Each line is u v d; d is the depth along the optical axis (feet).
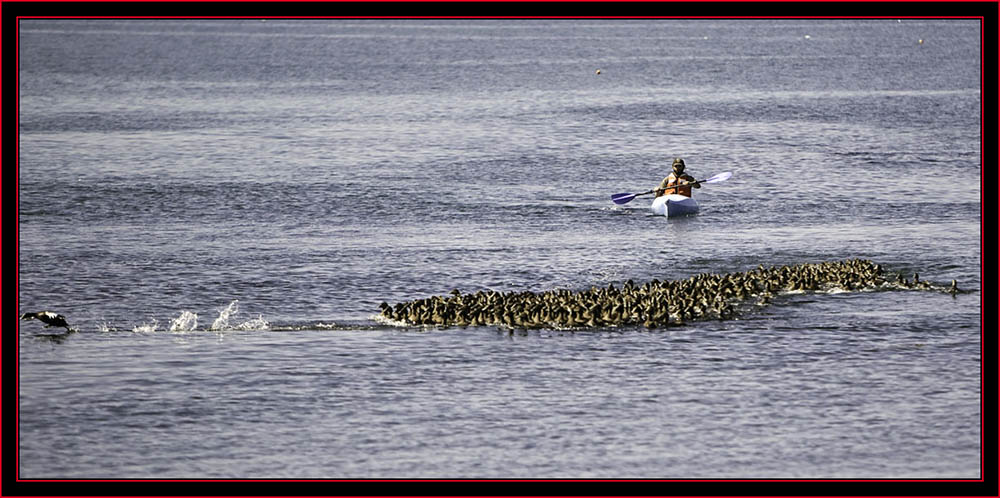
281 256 449.48
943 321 355.36
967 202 568.00
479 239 484.74
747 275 397.80
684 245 472.85
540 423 274.57
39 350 328.29
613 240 483.92
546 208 559.79
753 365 314.96
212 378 304.71
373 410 283.18
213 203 568.00
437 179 644.27
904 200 574.56
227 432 270.26
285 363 316.81
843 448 260.62
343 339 338.34
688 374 307.78
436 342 334.65
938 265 431.84
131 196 584.81
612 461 254.06
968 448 260.83
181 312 369.91
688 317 352.90
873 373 307.99
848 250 460.14
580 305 353.72
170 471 249.96
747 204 570.87
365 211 548.72
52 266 430.20
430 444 263.29
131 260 441.27
